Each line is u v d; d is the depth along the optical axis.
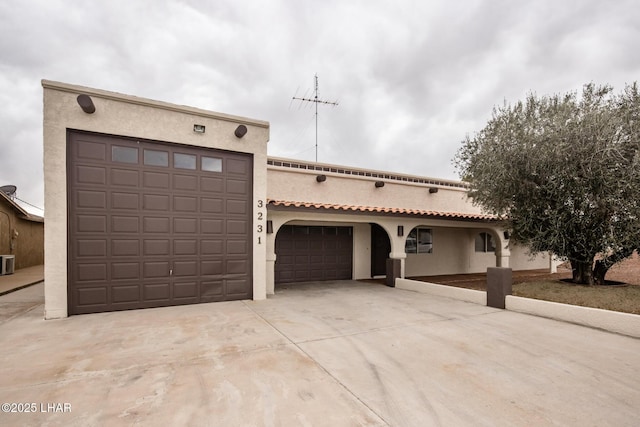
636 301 6.46
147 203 7.18
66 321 5.98
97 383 3.37
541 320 6.34
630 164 6.60
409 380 3.51
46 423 2.60
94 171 6.69
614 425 2.66
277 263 11.47
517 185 7.99
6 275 13.60
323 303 7.92
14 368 3.76
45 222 6.17
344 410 2.84
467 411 2.85
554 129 7.25
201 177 7.80
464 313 6.93
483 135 9.34
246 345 4.66
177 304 7.43
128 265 6.95
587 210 7.22
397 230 11.05
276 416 2.73
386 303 7.98
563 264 17.14
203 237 7.78
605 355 4.36
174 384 3.36
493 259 15.98
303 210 9.21
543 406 2.96
